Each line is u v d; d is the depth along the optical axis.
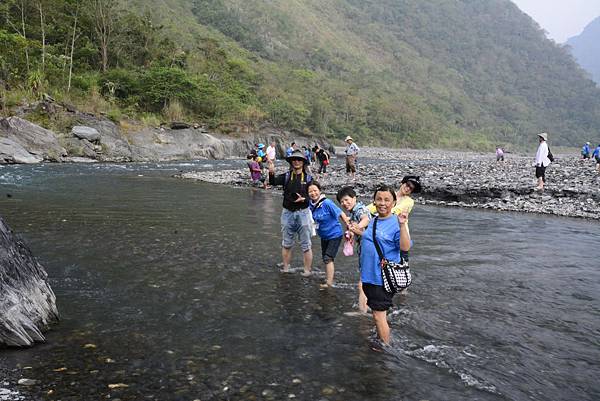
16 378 3.54
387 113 118.62
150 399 3.30
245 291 5.81
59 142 30.12
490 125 173.50
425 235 9.99
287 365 3.88
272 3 181.38
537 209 13.81
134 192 15.88
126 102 43.00
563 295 5.99
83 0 47.75
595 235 10.24
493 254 8.28
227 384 3.54
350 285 6.24
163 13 96.12
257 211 12.59
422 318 5.08
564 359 4.15
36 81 34.47
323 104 94.75
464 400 3.41
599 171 22.06
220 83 61.47
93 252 7.41
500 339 4.55
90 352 4.02
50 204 12.32
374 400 3.37
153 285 5.90
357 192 17.77
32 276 4.71
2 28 41.25
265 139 49.50
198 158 39.75
